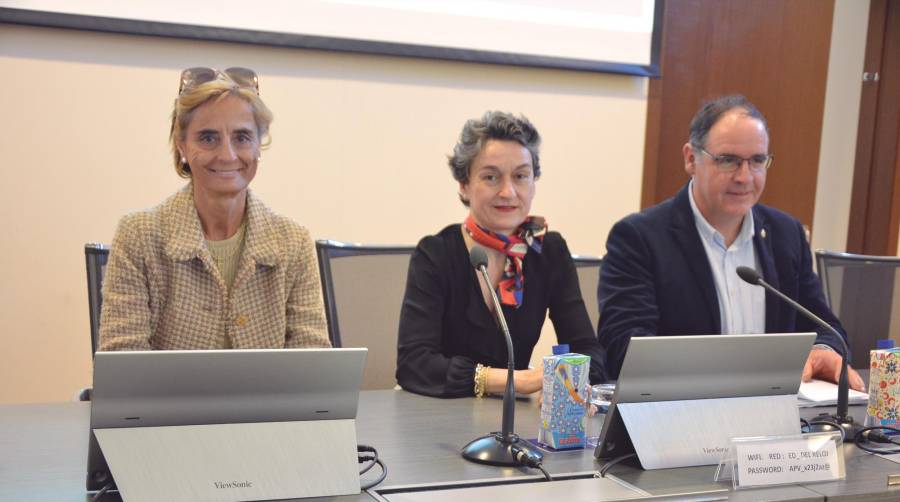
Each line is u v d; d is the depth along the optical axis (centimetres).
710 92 367
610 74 338
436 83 315
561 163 336
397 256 223
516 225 202
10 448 135
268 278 180
